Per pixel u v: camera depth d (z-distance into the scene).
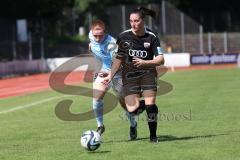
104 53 39.50
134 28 36.50
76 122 53.75
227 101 68.94
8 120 57.53
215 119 51.78
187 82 106.38
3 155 36.06
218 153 33.97
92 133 35.50
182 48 199.50
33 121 55.91
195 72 143.25
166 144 37.66
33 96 89.50
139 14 36.41
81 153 35.34
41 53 192.25
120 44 37.38
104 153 35.03
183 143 37.91
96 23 39.25
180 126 47.50
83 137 35.44
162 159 32.66
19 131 48.53
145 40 36.97
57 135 45.03
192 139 39.66
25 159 34.31
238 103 66.31
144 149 35.97
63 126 50.94
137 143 38.53
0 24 194.12
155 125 38.06
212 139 39.38
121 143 38.81
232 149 35.12
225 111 58.38
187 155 33.56
